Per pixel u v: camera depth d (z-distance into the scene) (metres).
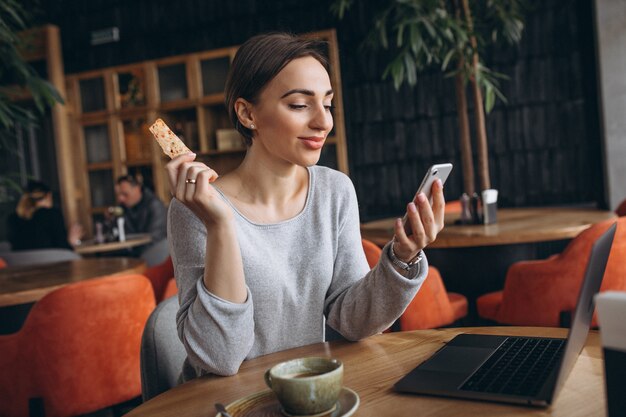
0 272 3.32
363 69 5.94
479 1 4.77
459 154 5.75
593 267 0.81
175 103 6.37
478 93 4.26
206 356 1.10
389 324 1.24
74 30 6.93
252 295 1.22
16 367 2.00
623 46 5.05
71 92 6.80
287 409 0.85
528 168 5.56
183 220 1.19
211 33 6.47
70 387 2.03
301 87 1.16
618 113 5.09
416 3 4.11
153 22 6.65
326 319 1.38
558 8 5.39
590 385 0.90
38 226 5.00
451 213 4.11
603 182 5.32
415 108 5.84
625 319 0.62
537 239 2.85
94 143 6.83
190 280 1.18
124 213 5.89
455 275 3.21
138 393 2.17
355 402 0.87
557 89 5.45
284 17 6.17
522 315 2.44
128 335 2.13
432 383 0.94
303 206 1.33
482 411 0.84
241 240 1.21
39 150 7.02
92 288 2.03
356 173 6.04
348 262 1.35
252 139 1.28
